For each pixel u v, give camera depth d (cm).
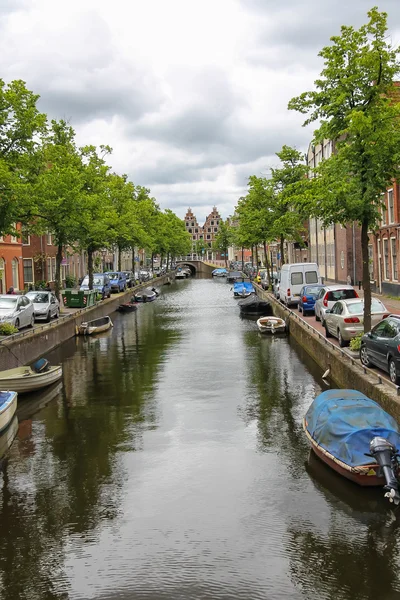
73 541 841
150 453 1187
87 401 1633
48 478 1077
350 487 980
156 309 4506
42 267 5022
